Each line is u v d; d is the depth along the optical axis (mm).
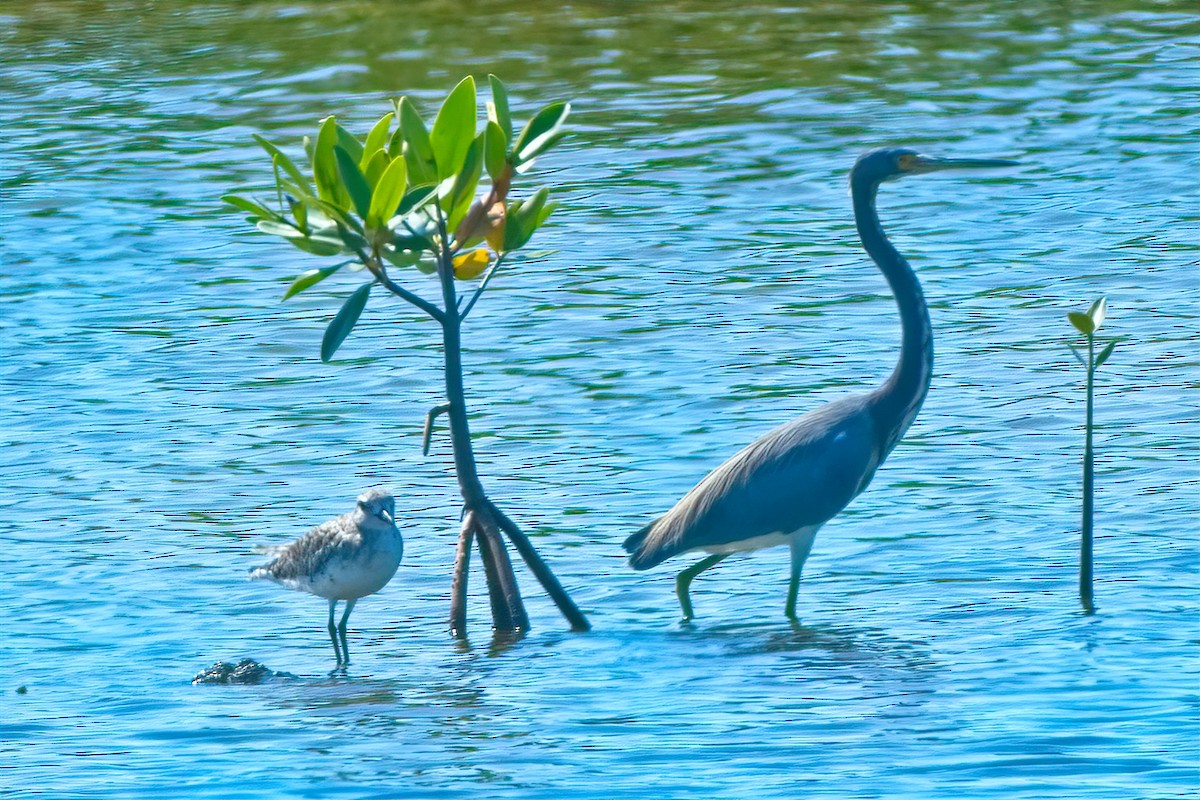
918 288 13289
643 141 30703
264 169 29406
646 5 43688
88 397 18625
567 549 14188
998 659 11367
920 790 9055
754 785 9234
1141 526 14016
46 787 9398
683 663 11672
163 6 45688
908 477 15594
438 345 20609
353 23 42062
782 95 33875
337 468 16297
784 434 12930
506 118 12820
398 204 11828
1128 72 35062
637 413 17641
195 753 9969
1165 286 21578
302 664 11836
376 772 9617
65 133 32406
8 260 24500
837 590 13172
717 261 23844
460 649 12188
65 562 13883
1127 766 9312
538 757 9820
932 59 36906
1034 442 16344
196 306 22375
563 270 23656
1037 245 23859
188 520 14898
